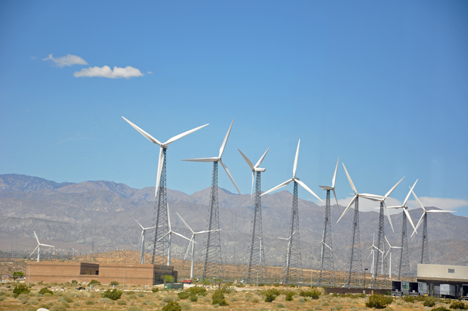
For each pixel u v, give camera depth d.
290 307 96.00
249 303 102.31
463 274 142.38
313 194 181.75
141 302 99.00
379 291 149.62
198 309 89.31
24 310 81.62
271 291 126.88
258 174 180.00
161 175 168.12
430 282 145.50
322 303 102.88
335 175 180.62
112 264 165.12
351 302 111.25
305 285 180.00
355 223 180.38
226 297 112.62
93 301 94.62
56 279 168.62
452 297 140.50
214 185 174.88
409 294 146.62
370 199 185.38
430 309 98.25
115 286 151.50
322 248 178.25
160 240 174.12
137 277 161.12
